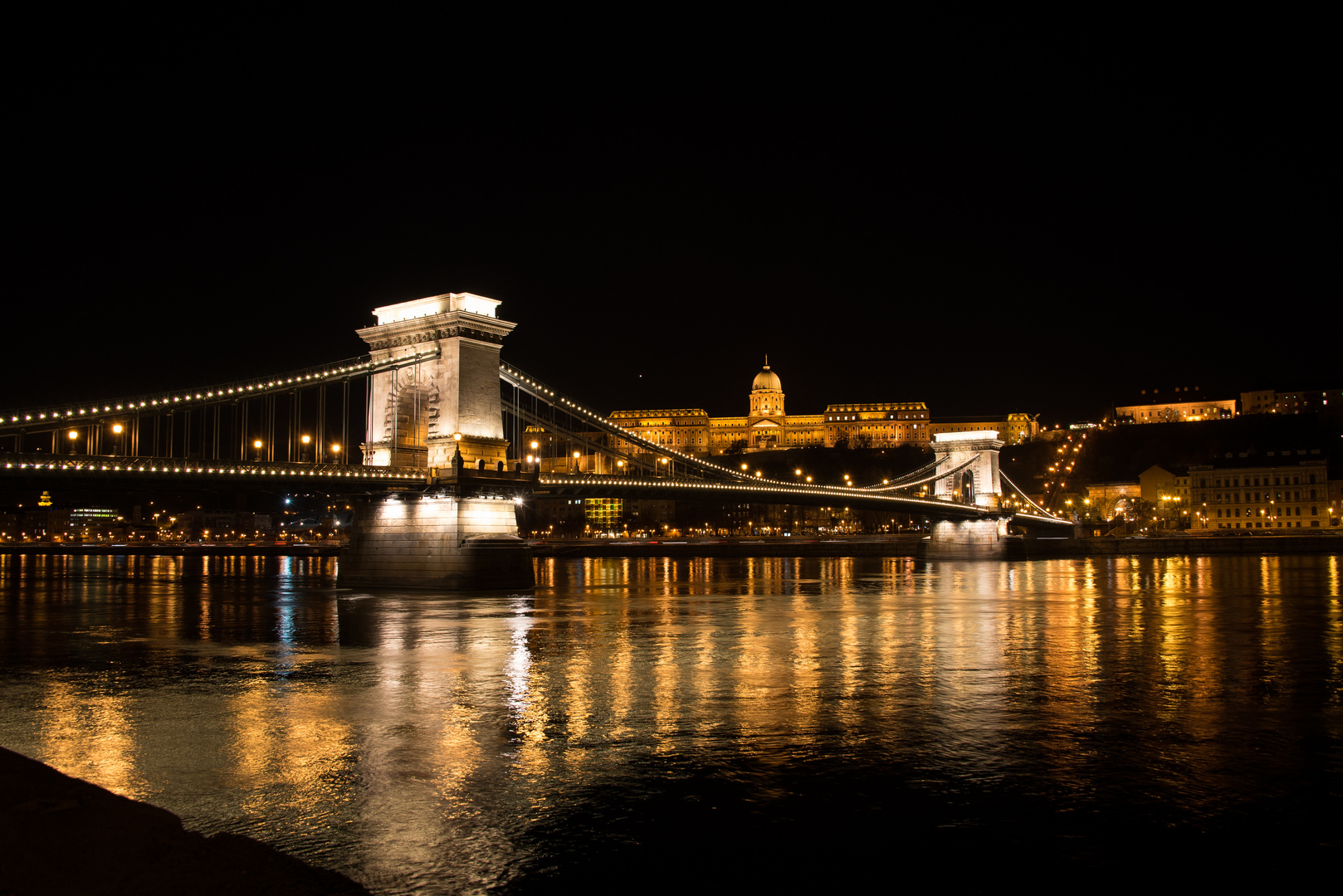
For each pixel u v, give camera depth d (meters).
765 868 15.84
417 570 61.03
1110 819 17.88
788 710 26.62
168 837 13.07
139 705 27.61
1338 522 161.00
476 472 59.66
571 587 78.00
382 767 21.06
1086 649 38.66
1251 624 47.03
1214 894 14.94
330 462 71.62
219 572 108.62
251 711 26.72
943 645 39.75
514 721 25.34
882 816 18.06
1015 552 128.62
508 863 15.96
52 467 44.62
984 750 22.39
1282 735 23.81
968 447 136.62
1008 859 16.16
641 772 20.62
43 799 14.18
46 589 77.81
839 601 62.91
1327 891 14.99
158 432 50.66
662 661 35.38
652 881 15.32
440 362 62.00
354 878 15.36
